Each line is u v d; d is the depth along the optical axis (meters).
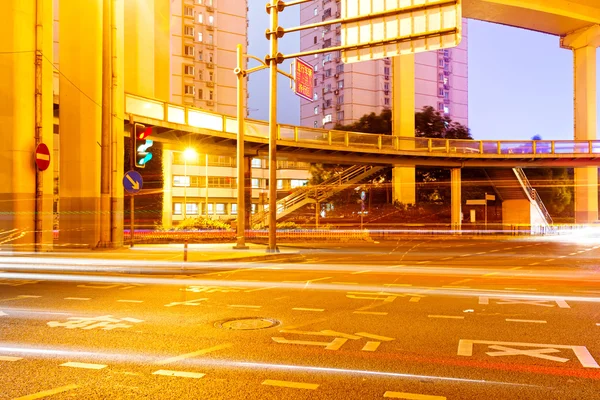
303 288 12.45
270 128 22.77
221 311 9.52
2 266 17.36
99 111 23.45
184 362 6.21
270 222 22.86
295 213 52.28
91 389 5.24
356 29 18.42
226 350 6.77
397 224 50.72
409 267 17.78
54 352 6.70
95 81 23.31
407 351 6.68
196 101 87.56
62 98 23.53
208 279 14.42
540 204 58.28
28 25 20.42
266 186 86.88
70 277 15.05
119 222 24.14
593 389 5.17
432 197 60.00
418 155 42.56
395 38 17.52
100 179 23.50
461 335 7.55
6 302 10.66
